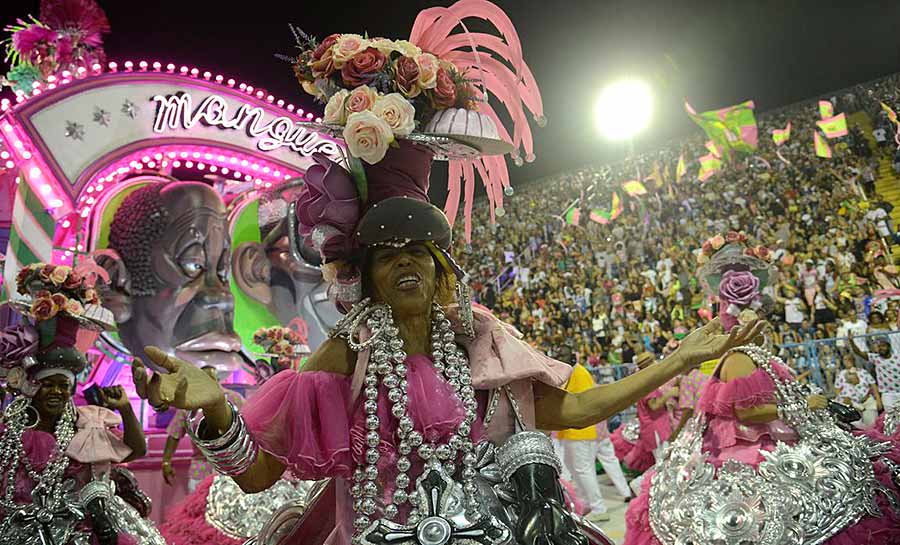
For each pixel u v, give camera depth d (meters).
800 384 3.25
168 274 6.43
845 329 9.96
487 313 1.94
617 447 6.96
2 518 3.22
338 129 1.85
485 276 17.95
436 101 1.85
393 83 1.84
